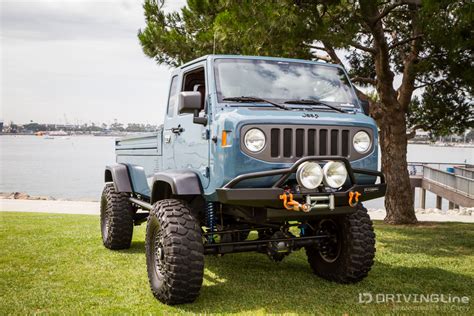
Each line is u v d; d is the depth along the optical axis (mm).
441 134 12758
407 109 12141
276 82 5309
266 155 4512
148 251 5113
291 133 4617
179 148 5559
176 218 4742
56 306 4668
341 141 4820
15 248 7340
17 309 4570
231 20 8758
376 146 4992
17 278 5637
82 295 5016
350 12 8945
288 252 5234
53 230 9180
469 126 12016
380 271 6168
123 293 5102
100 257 6746
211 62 5180
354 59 13492
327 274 5637
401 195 11742
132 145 7266
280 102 5129
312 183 4480
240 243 5062
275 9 8289
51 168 98375
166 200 5055
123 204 7121
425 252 7539
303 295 5066
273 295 5059
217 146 4613
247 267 6332
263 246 5176
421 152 195625
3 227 9562
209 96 4961
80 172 85750
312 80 5504
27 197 21062
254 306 4707
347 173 4703
